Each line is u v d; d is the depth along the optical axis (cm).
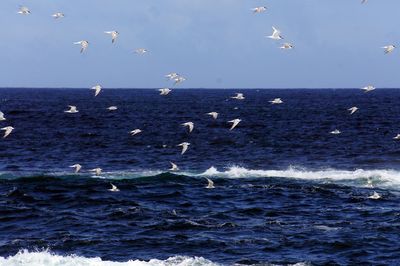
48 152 7194
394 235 3500
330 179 5250
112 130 9950
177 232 3547
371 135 9225
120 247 3275
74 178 5200
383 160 6675
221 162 6525
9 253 3170
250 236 3459
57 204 4288
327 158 6838
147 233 3528
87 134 9194
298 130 10038
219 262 3039
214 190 4747
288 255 3158
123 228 3631
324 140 8544
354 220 3831
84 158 6769
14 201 4359
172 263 2978
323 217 3912
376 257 3159
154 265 2944
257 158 6831
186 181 5078
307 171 5884
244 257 3112
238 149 7581
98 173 5047
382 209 4119
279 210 4103
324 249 3253
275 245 3303
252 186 4878
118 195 4559
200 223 3738
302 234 3497
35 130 9706
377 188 4869
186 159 6744
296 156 6994
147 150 7481
